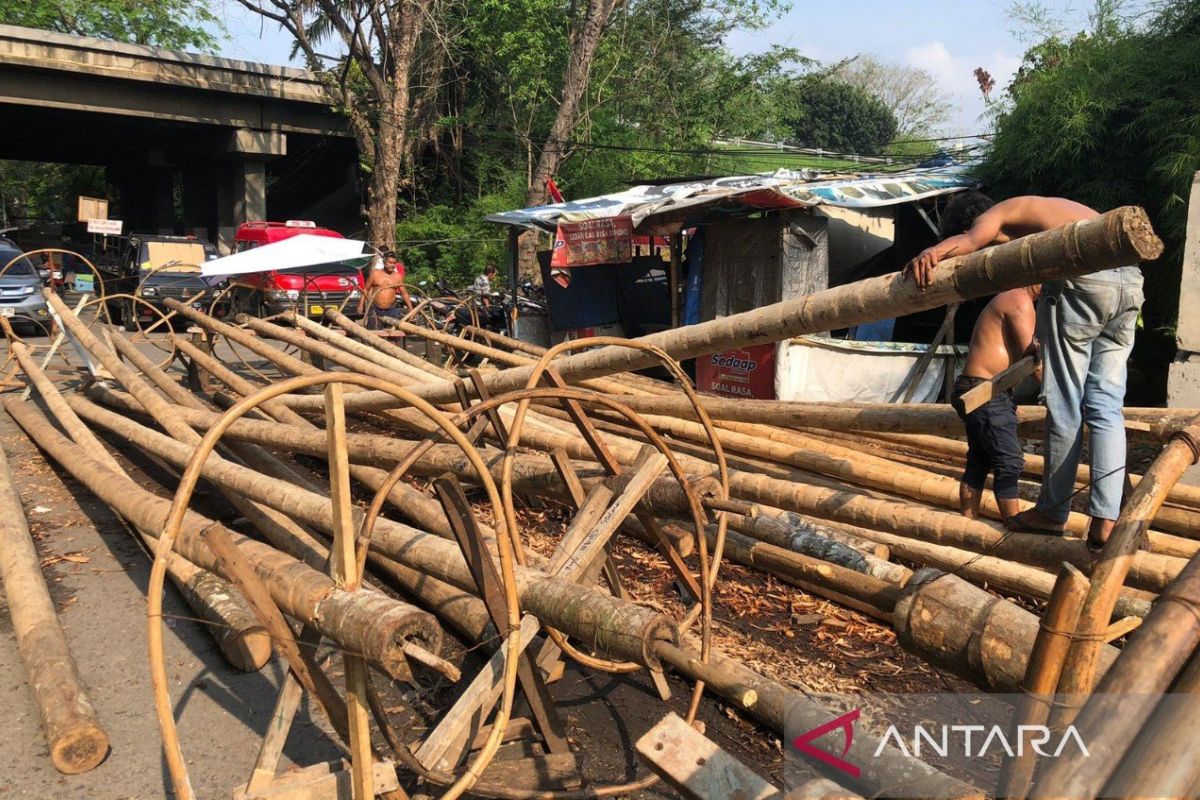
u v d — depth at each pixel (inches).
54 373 456.1
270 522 182.1
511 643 103.3
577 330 515.5
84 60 975.6
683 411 224.4
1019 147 394.0
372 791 98.3
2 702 144.3
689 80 1017.5
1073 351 138.9
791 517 158.9
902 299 128.0
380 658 89.4
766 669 151.5
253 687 149.9
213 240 1274.6
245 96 1085.8
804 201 369.1
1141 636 66.0
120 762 127.8
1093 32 406.9
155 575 86.0
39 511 242.8
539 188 770.2
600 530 126.9
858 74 1957.4
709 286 429.7
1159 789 57.4
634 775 125.8
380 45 896.3
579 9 940.0
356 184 1245.1
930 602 101.0
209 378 400.2
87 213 839.1
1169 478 81.1
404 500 194.7
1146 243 99.3
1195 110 339.0
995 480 162.7
